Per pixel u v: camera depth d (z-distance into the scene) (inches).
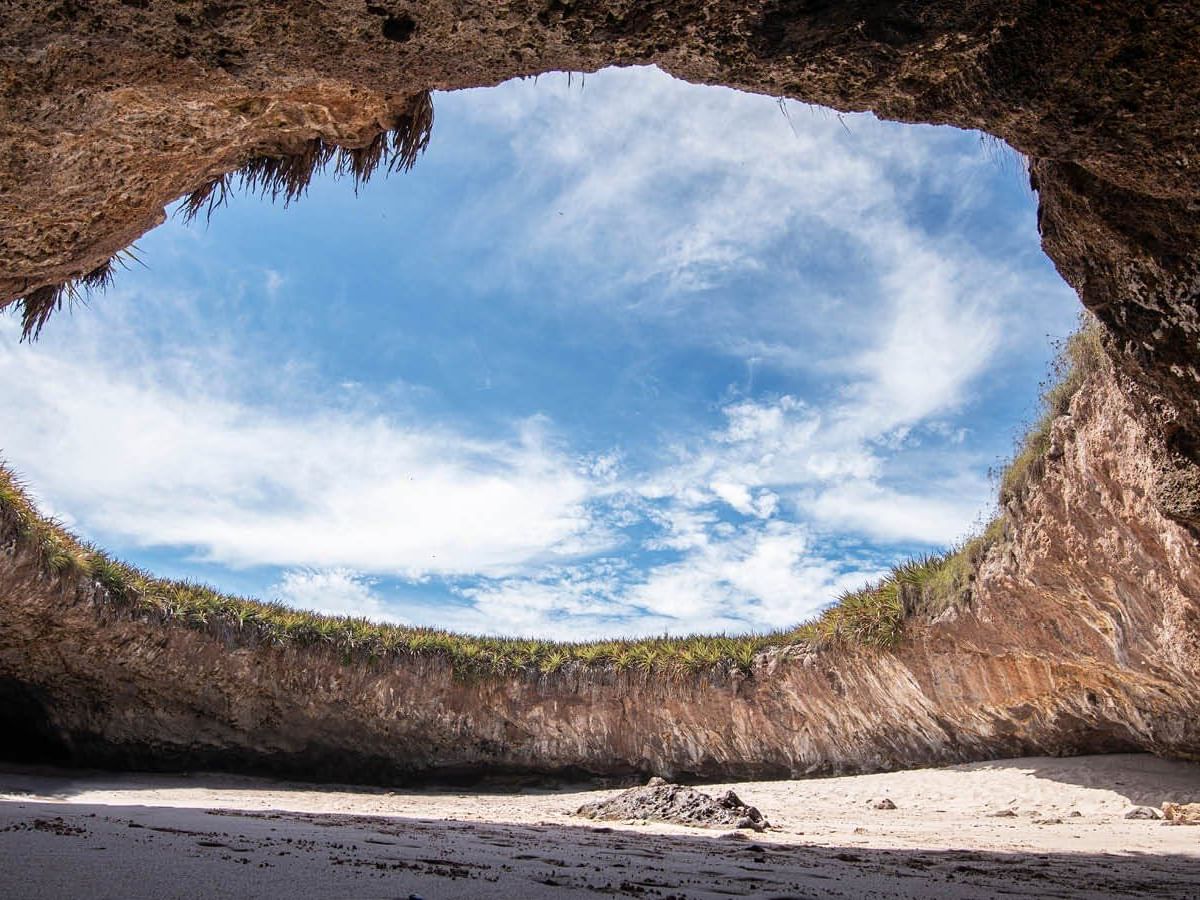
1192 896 177.0
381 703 710.5
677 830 341.7
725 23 175.0
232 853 172.7
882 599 643.5
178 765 666.2
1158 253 240.2
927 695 619.2
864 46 180.5
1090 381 419.8
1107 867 239.5
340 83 199.6
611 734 734.5
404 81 193.5
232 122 240.8
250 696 676.1
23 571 551.8
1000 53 182.4
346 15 171.2
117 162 231.8
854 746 669.9
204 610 660.7
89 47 178.1
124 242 276.4
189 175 258.7
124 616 612.1
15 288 265.3
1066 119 195.9
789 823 424.2
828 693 673.0
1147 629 437.1
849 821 445.1
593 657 751.1
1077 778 528.7
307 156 278.8
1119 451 402.6
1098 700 532.1
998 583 521.7
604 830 331.3
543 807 569.3
